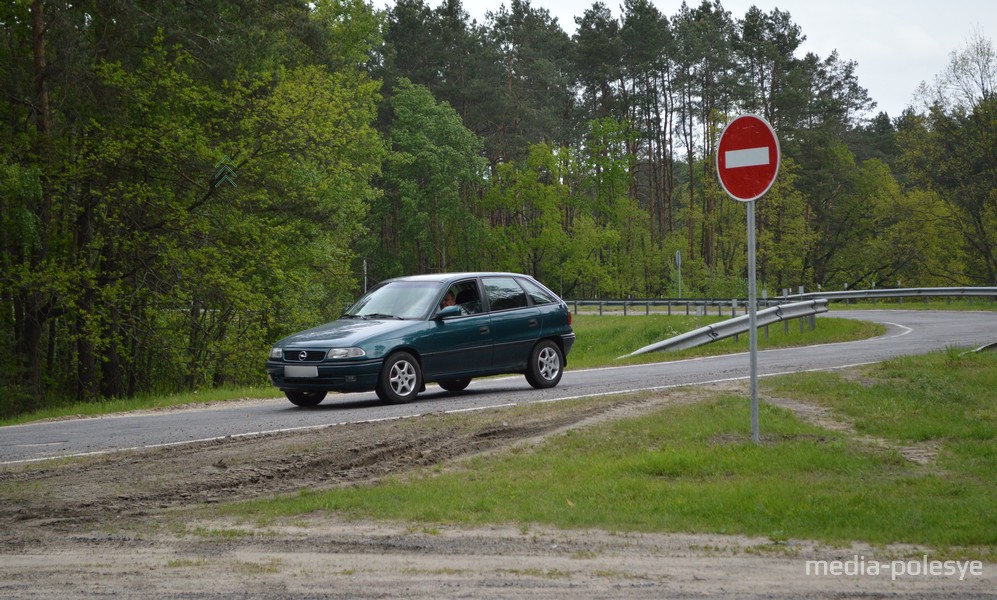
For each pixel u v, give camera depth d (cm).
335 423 1071
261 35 2609
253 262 2691
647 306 4309
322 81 3141
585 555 526
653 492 673
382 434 952
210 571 501
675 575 482
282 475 798
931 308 3806
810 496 646
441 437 936
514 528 595
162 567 512
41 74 2300
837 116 7262
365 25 4278
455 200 6812
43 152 2267
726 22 7369
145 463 851
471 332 1336
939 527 572
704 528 585
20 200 2228
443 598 441
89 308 2475
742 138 828
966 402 1083
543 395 1291
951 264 6234
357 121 4197
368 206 4169
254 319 2770
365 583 471
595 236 7144
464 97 6931
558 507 640
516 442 902
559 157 7194
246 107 2608
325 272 3497
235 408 1357
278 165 2698
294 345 1262
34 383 2586
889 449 830
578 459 804
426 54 6775
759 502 632
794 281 6981
